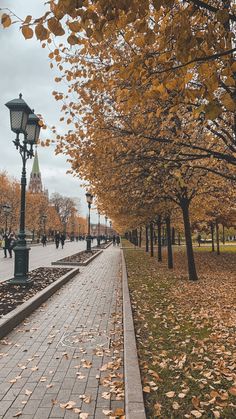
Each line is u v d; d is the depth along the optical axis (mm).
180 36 3451
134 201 14633
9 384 5102
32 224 73812
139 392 4402
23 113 11922
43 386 5043
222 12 3395
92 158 9469
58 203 108625
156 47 5598
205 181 12695
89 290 13227
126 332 6930
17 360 6055
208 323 8125
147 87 5547
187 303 10469
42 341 7070
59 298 11578
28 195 71188
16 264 12484
